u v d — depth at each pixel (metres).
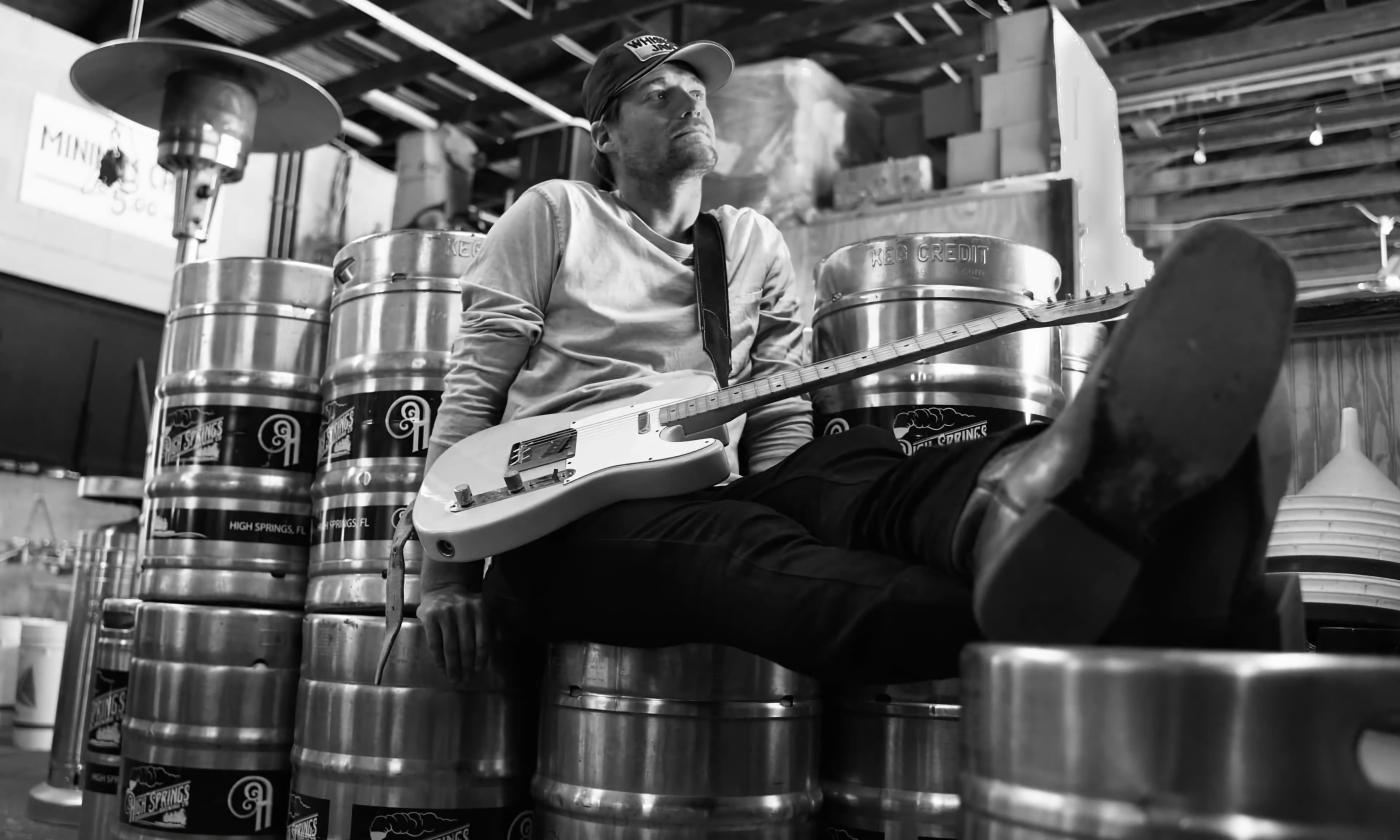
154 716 2.43
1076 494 0.91
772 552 1.36
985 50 4.48
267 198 6.57
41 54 5.62
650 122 1.97
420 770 1.94
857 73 6.12
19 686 4.84
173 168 3.59
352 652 2.05
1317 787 0.75
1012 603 0.96
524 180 6.44
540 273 1.91
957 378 1.96
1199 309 0.88
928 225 4.30
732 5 5.83
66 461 5.69
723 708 1.67
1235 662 0.77
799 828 1.74
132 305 5.93
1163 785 0.78
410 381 2.20
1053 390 2.05
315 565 2.28
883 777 1.82
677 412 1.63
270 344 2.49
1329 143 6.78
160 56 3.42
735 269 2.00
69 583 5.94
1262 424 0.91
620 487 1.58
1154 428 0.88
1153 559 0.96
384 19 5.44
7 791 3.70
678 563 1.46
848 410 2.04
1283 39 5.35
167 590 2.47
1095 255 4.49
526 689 2.02
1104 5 5.32
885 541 1.28
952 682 1.81
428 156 6.64
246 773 2.39
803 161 4.63
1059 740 0.83
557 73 6.55
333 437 2.29
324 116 3.76
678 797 1.65
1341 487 2.13
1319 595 2.04
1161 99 5.89
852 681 1.31
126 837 2.42
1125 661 0.80
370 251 2.29
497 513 1.60
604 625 1.62
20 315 5.56
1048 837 0.83
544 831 1.78
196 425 2.50
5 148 5.46
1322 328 2.64
